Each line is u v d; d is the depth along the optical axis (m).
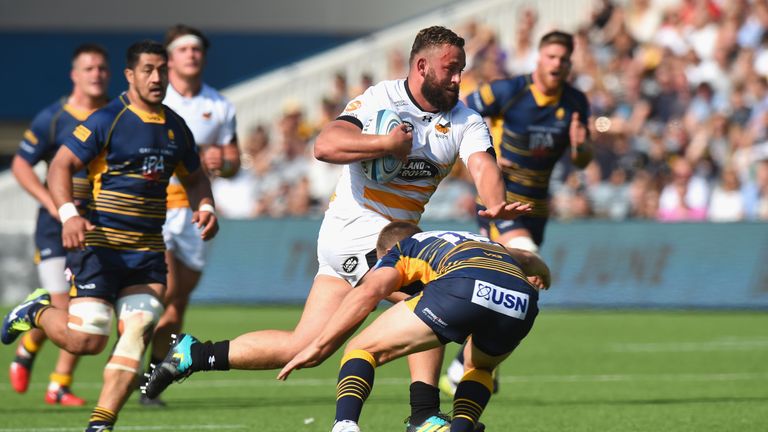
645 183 64.69
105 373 22.59
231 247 63.25
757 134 65.75
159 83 23.33
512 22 76.38
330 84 76.19
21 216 69.94
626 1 76.06
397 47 76.31
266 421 27.17
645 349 44.44
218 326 50.84
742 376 36.56
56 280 32.31
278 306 62.19
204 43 32.59
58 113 31.89
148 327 23.16
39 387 34.47
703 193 64.38
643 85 69.31
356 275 21.61
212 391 33.69
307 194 69.62
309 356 18.95
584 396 31.91
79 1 93.12
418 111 21.17
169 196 30.72
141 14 93.12
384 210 21.59
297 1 93.38
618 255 60.81
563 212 64.94
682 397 31.58
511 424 26.56
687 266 60.12
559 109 31.84
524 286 19.14
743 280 59.50
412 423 21.53
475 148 21.44
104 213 23.31
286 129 71.69
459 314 18.59
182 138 24.05
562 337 48.84
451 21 76.31
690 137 66.62
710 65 70.19
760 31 70.50
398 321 18.81
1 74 93.31
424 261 19.34
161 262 23.83
